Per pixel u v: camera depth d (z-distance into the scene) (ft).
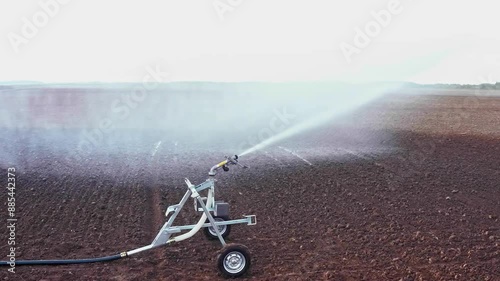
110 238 24.38
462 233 25.67
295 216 27.89
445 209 29.50
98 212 28.09
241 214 28.12
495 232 25.94
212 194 22.34
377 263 21.84
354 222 27.02
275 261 21.85
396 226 26.45
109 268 20.86
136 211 28.48
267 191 32.76
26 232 24.80
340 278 20.25
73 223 26.27
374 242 24.25
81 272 20.43
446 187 34.24
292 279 20.08
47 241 23.76
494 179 36.73
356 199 31.17
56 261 21.11
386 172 38.14
